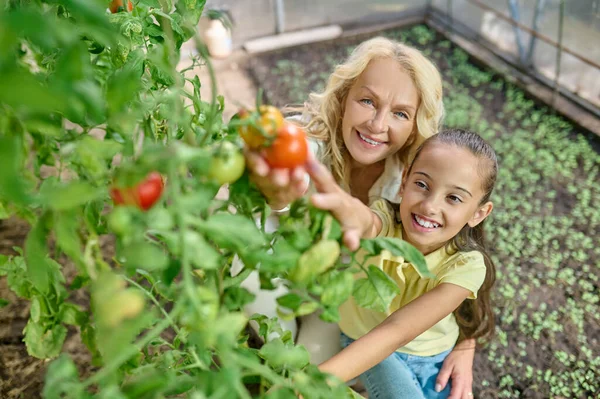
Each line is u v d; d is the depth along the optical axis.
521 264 2.71
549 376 2.24
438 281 1.66
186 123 0.94
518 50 4.12
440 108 1.92
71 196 0.75
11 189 0.70
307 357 0.99
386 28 4.80
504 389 2.22
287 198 0.96
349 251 0.94
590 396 2.18
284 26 4.61
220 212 0.98
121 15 1.28
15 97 0.62
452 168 1.52
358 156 1.92
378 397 1.88
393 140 1.88
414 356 1.90
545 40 3.80
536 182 3.20
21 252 1.48
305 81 4.17
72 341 2.16
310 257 0.83
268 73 4.25
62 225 0.82
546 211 3.00
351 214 0.95
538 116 3.75
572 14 3.64
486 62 4.26
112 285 0.76
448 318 1.92
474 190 1.55
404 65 1.77
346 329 1.99
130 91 0.83
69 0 0.77
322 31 4.65
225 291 0.98
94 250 0.89
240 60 4.39
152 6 1.32
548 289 2.59
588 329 2.41
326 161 2.05
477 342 2.14
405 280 1.77
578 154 3.41
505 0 4.11
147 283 2.29
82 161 0.89
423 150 1.59
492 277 1.85
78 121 1.04
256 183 0.94
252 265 0.84
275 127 0.86
